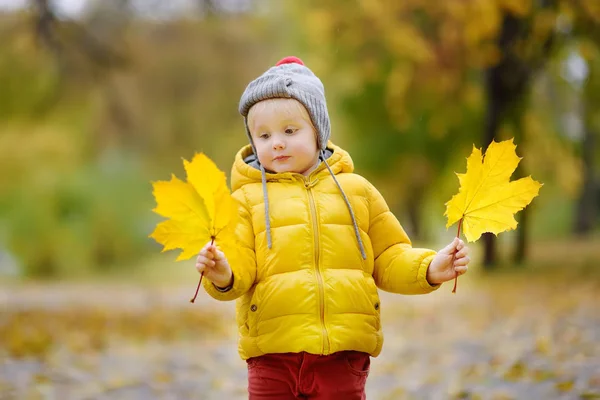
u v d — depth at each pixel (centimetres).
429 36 1722
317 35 1769
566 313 1093
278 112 366
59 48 1430
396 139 2277
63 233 3047
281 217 357
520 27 1697
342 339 343
